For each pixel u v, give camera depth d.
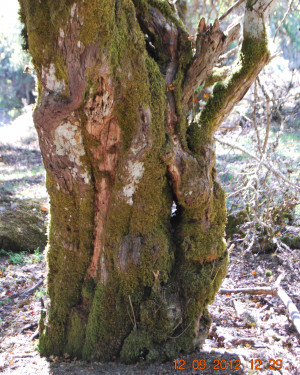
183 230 2.82
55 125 2.40
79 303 2.93
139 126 2.43
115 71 2.26
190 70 2.70
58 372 2.65
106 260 2.71
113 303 2.73
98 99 2.30
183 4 5.36
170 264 2.80
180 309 2.75
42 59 2.26
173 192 2.76
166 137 2.60
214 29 2.59
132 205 2.60
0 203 6.56
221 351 2.96
